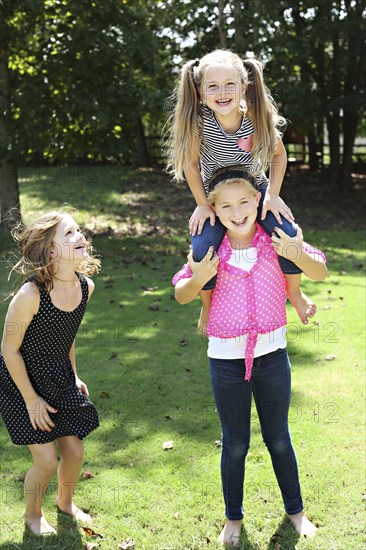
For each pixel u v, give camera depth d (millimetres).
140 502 3201
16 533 2953
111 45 9578
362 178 18703
